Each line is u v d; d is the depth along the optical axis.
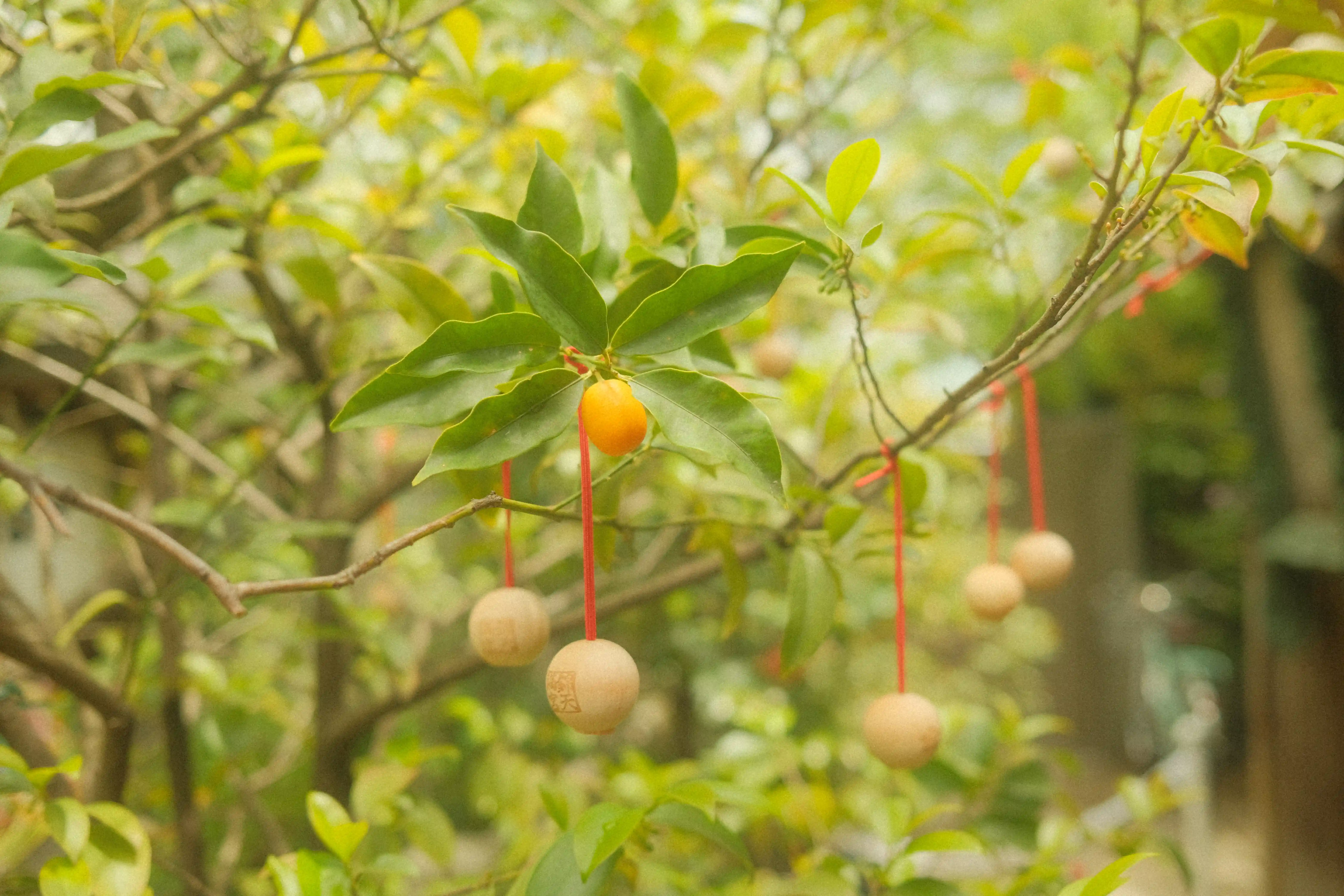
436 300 0.58
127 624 1.05
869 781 0.91
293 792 1.18
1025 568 0.67
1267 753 1.49
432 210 0.99
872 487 0.83
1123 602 2.86
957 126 2.05
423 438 1.11
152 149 0.73
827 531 0.61
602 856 0.54
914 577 1.48
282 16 0.79
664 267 0.56
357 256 0.57
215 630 1.31
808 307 1.16
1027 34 2.09
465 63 0.73
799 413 1.08
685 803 0.60
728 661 1.56
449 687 0.77
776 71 0.93
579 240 0.53
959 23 0.87
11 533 0.99
